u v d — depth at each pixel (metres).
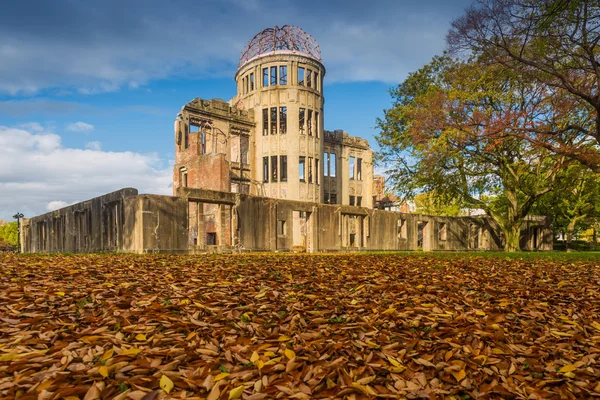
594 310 4.81
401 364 2.86
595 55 16.97
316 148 35.28
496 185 26.42
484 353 3.14
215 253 16.77
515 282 6.89
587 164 17.14
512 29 14.96
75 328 3.56
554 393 2.52
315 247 21.64
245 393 2.35
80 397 2.26
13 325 3.61
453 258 13.30
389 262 10.77
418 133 21.20
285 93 34.22
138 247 15.91
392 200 46.53
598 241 47.16
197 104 31.97
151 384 2.40
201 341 3.19
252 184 34.56
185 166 30.66
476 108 19.75
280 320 3.99
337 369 2.67
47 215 29.41
